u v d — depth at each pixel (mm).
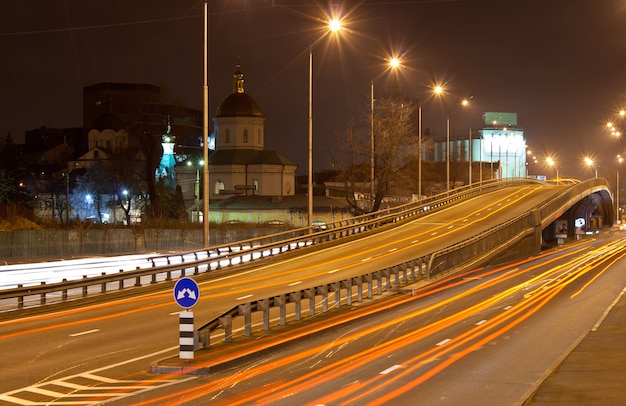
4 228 71625
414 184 113688
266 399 14367
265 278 43031
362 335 23609
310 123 55688
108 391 15523
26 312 29516
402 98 118688
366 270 45812
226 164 133000
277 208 118188
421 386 15523
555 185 116625
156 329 25062
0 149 115562
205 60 42125
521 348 20891
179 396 14875
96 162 138000
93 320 27438
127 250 74750
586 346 20609
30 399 14797
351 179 99250
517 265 57125
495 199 93750
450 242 59969
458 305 32406
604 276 47781
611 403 13125
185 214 119812
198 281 42156
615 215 149375
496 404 13750
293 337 22359
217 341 22031
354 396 14531
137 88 193125
